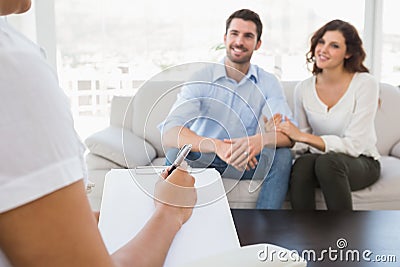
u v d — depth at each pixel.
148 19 3.57
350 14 3.51
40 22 3.46
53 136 0.45
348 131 2.44
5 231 0.45
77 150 0.51
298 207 2.27
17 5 0.56
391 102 2.95
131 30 3.58
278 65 3.55
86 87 3.63
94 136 2.40
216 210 0.96
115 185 1.14
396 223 1.48
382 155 2.89
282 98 2.38
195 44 3.60
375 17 3.48
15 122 0.44
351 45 2.46
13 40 0.46
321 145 2.35
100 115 3.68
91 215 0.49
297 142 2.40
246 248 0.70
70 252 0.47
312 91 2.60
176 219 0.87
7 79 0.44
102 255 0.49
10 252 0.46
